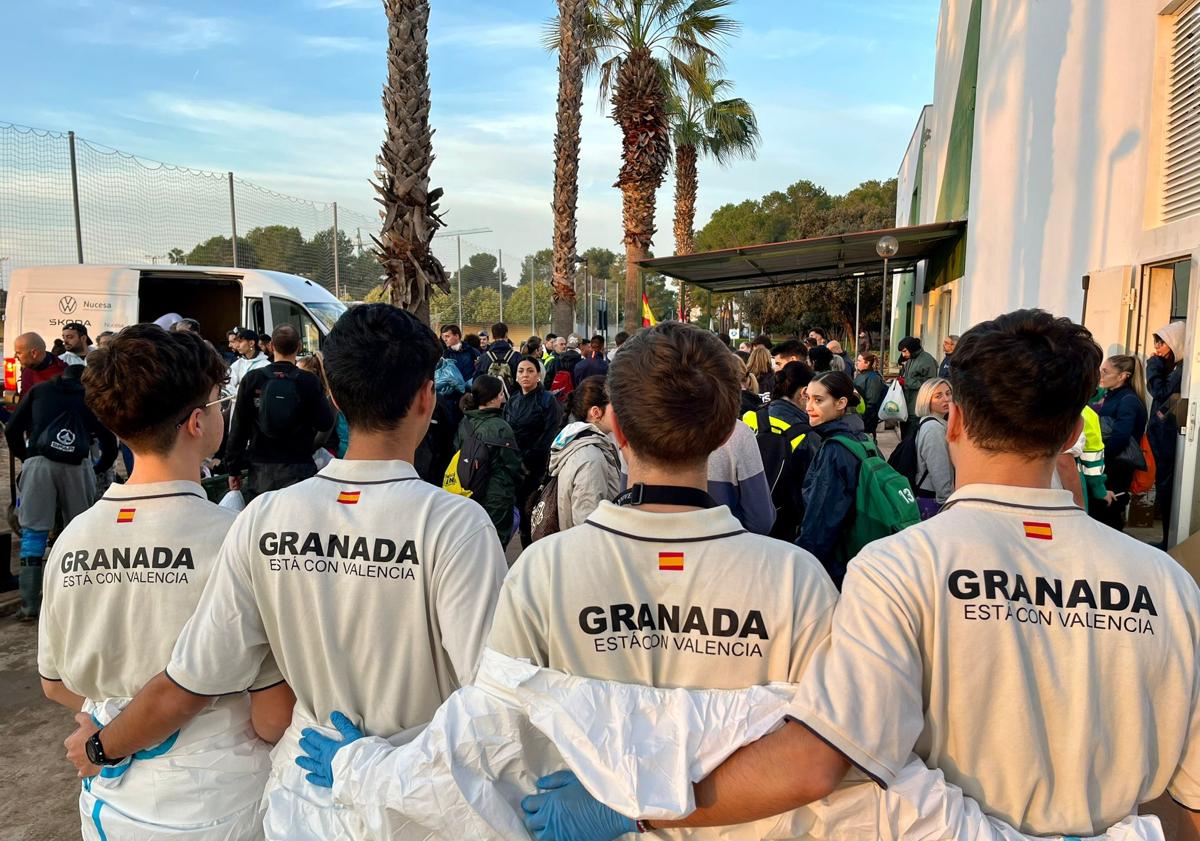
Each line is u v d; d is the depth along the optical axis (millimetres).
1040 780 1118
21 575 4836
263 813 1671
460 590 1477
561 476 3715
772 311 39438
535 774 1262
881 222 38156
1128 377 5527
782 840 1189
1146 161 5996
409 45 6863
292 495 1541
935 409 4055
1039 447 1203
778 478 4227
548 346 12789
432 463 6449
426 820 1223
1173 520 5086
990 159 10516
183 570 1694
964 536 1178
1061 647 1118
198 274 11195
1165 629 1117
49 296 11203
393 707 1490
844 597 1196
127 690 1719
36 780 3289
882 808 1119
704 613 1201
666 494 1265
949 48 14359
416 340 1594
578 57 15961
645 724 1157
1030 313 1248
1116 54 6555
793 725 1104
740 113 24062
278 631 1509
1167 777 1137
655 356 1250
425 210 7160
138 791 1622
